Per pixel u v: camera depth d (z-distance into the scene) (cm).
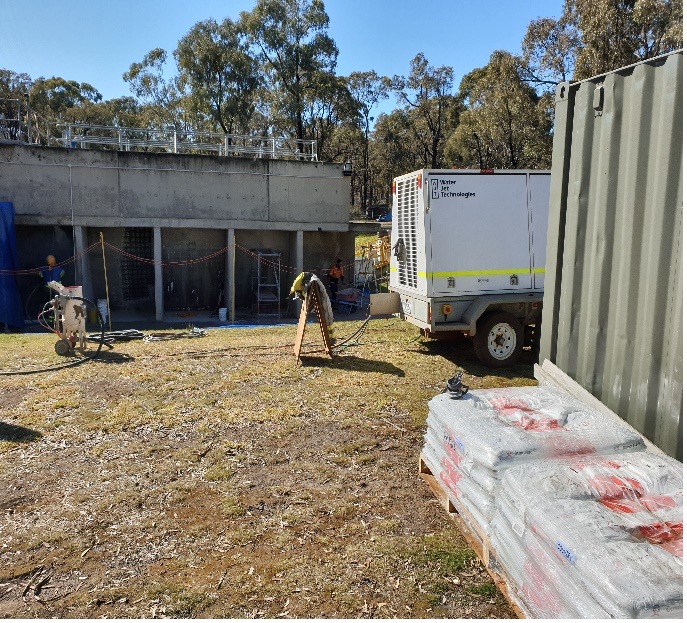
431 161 4728
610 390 405
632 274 381
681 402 337
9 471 487
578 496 260
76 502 432
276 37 3384
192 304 1783
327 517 406
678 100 339
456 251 832
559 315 474
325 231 1812
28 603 318
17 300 1446
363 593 323
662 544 225
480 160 3700
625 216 387
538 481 272
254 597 321
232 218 1703
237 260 1808
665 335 352
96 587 332
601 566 212
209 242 1764
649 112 366
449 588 327
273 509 419
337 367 834
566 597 225
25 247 1622
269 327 1315
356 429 581
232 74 3356
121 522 403
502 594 315
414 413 629
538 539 250
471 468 327
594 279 423
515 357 856
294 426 589
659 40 2102
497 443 311
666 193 348
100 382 759
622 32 2172
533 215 859
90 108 4434
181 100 3581
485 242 841
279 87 3612
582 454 307
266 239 1820
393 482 461
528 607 260
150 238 1730
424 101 4462
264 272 1825
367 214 5184
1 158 1526
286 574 341
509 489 280
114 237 1702
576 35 2694
